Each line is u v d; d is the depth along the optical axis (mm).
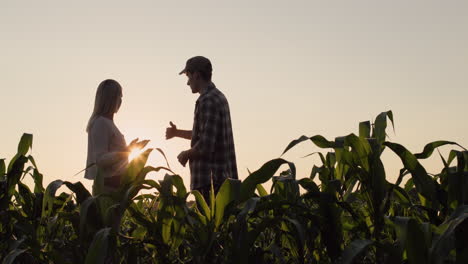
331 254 1987
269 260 2248
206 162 4461
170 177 2082
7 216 2422
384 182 1901
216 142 4547
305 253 2154
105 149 4289
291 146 1947
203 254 1940
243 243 1821
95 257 1752
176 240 2086
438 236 1528
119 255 2006
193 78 4684
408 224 1508
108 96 4402
